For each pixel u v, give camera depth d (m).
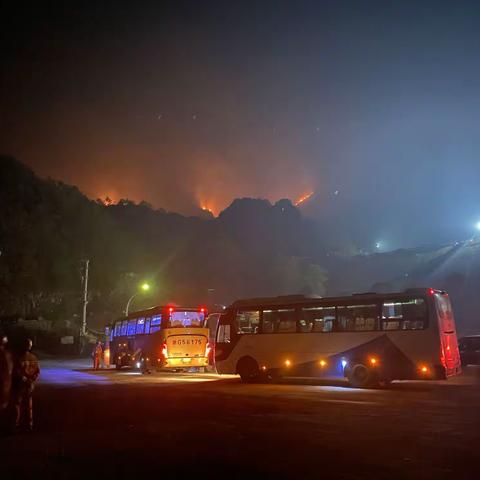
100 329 64.25
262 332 22.61
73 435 10.38
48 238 67.00
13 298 60.56
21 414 12.90
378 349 19.50
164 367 26.86
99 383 22.83
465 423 11.55
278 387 20.44
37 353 51.44
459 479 6.94
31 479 7.13
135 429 10.98
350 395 17.41
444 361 18.38
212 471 7.46
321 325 21.06
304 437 9.96
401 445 9.18
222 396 17.22
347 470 7.45
